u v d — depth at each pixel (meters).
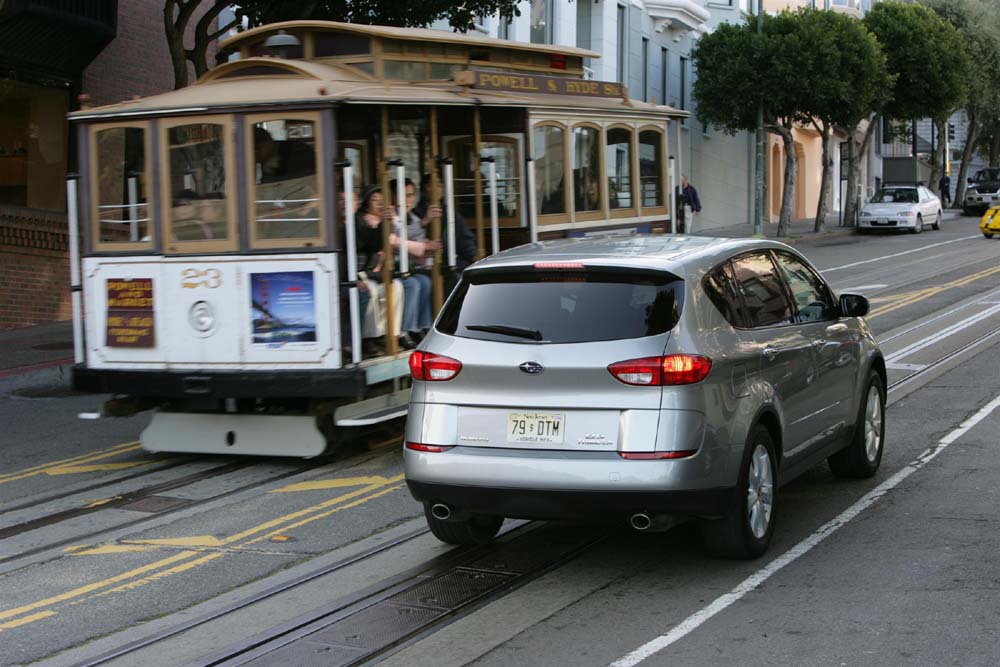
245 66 10.12
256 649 5.45
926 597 5.80
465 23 19.69
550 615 5.79
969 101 54.75
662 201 13.40
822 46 35.66
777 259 7.52
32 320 18.61
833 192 57.44
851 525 7.19
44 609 6.23
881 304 19.34
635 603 5.90
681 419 5.88
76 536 7.69
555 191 11.09
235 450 9.73
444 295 10.15
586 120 11.62
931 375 12.55
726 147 43.75
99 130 9.55
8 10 17.20
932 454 9.04
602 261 6.27
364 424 9.29
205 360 9.28
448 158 10.03
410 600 6.09
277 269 9.06
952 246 33.03
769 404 6.57
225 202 9.17
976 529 6.98
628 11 36.12
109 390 9.54
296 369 9.06
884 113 44.97
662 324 6.03
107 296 9.57
